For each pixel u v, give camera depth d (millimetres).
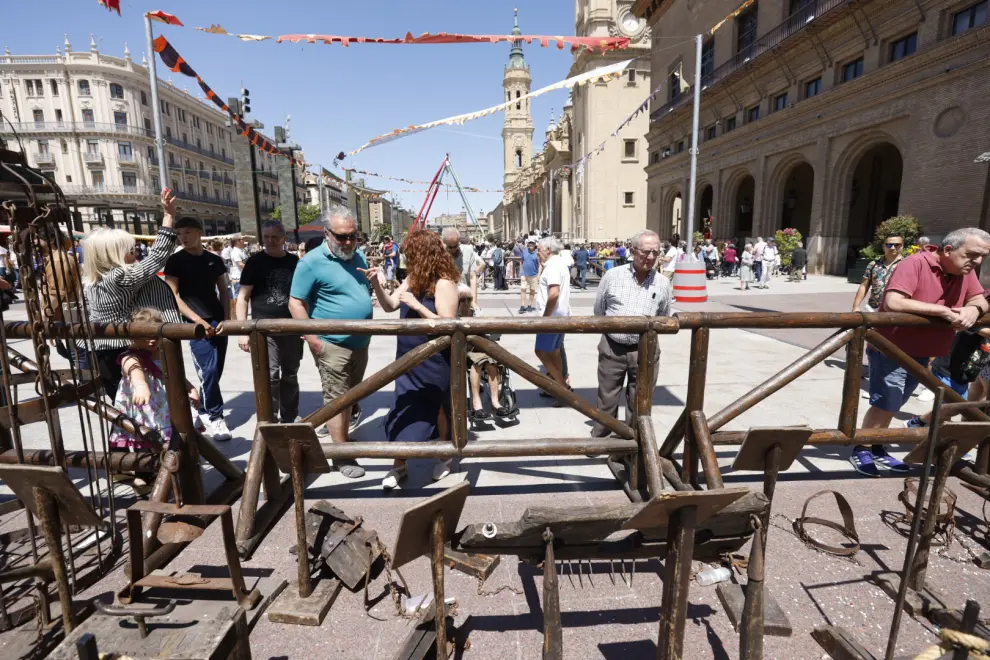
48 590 2230
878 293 5281
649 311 3572
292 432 2125
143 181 55312
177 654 1775
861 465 3539
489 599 2326
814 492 3270
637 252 3475
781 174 23516
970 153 14383
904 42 16922
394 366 2885
